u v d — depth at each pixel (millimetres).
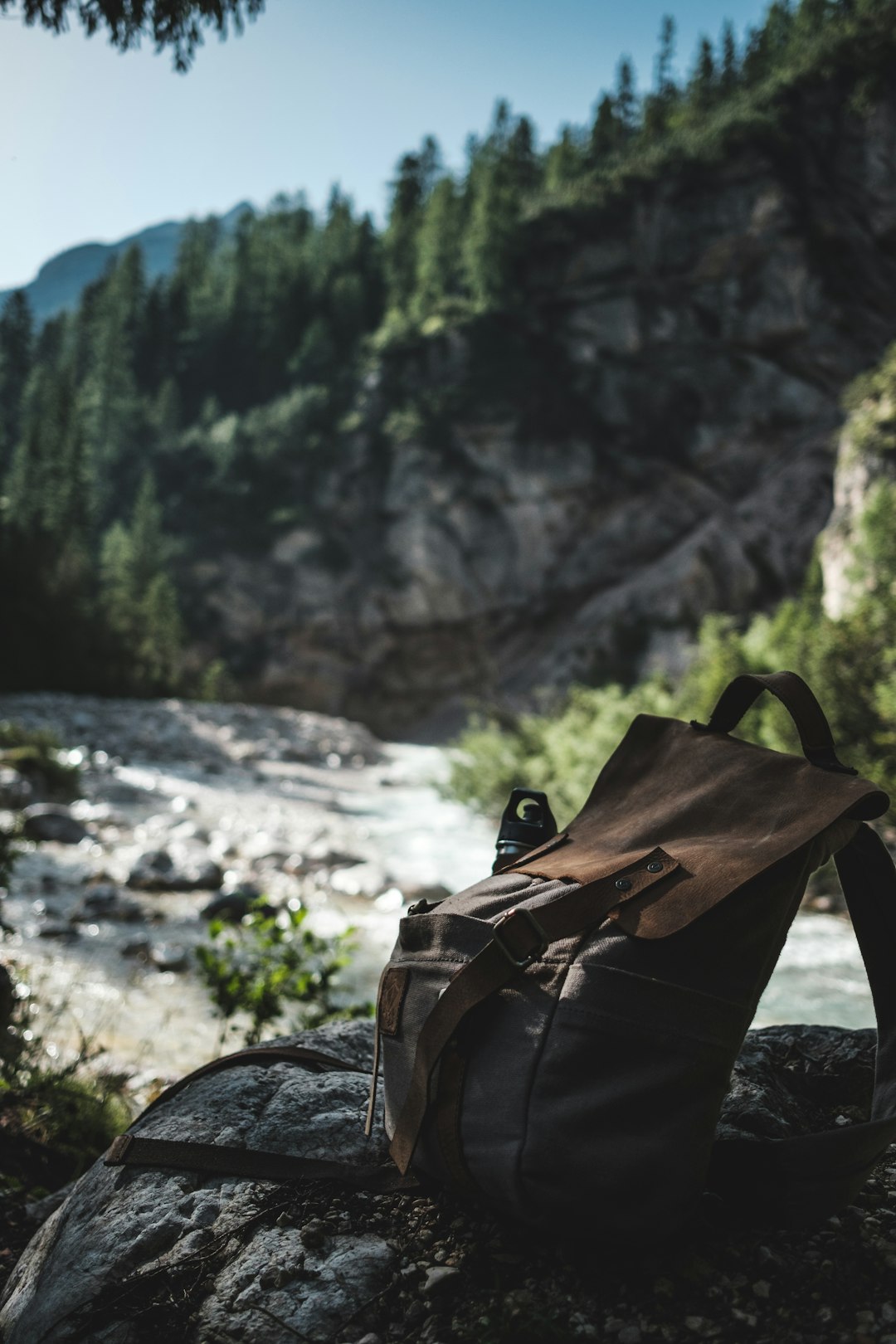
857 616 11820
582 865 1354
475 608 53125
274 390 74438
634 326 56406
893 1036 1415
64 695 29828
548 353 58125
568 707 16391
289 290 75875
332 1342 1208
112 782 16062
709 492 52406
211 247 116188
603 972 1203
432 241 70938
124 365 75625
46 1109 3297
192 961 6711
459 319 60594
